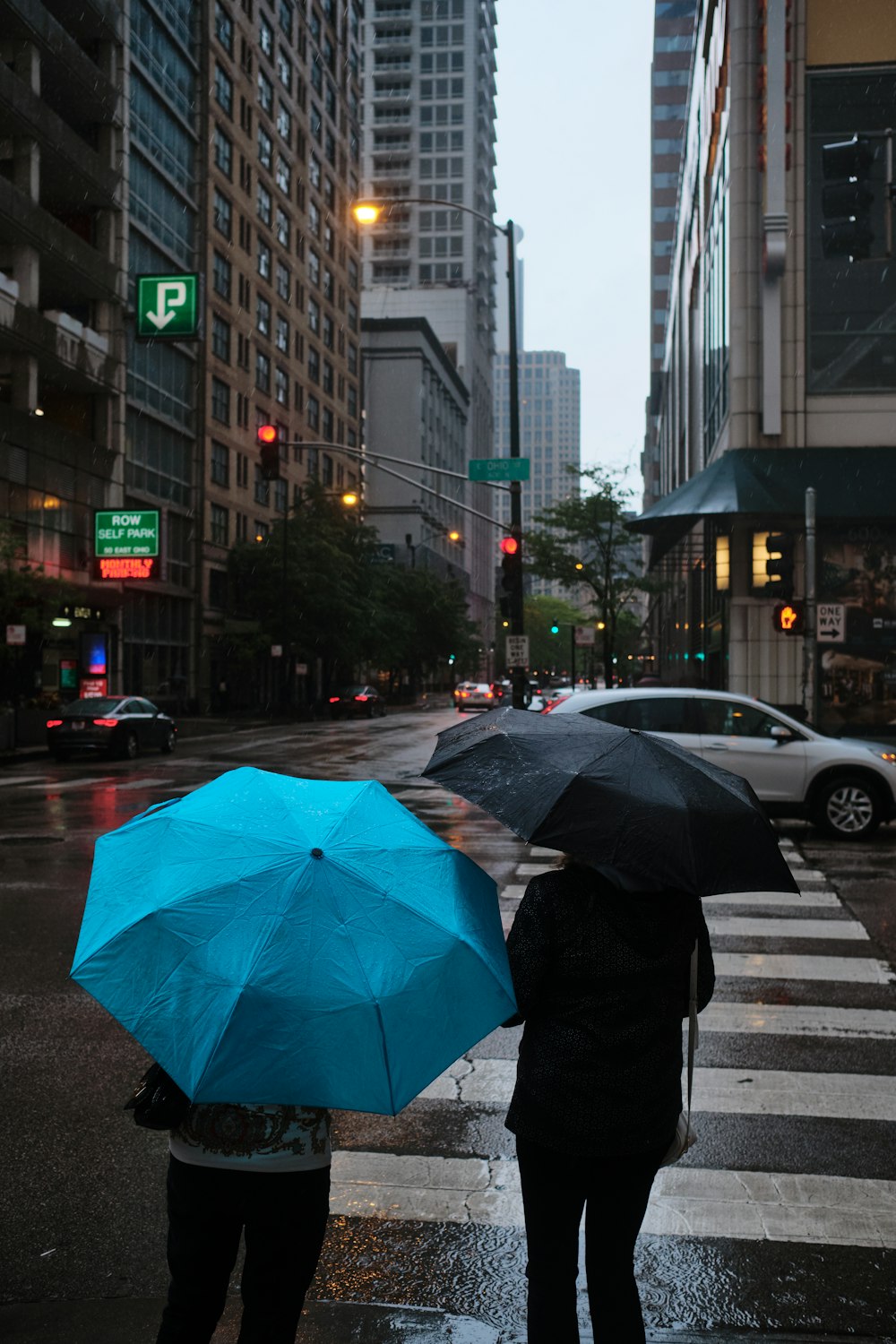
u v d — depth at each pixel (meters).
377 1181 4.27
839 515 22.70
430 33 127.31
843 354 24.22
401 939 2.16
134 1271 3.52
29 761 24.05
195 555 45.16
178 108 42.56
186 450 44.81
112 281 36.28
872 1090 5.27
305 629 48.09
